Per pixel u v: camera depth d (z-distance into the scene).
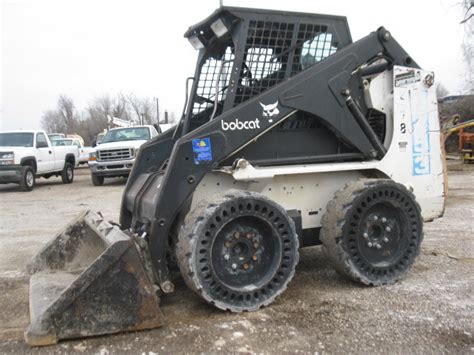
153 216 3.99
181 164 4.03
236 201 3.91
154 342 3.43
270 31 4.58
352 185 4.55
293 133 4.75
